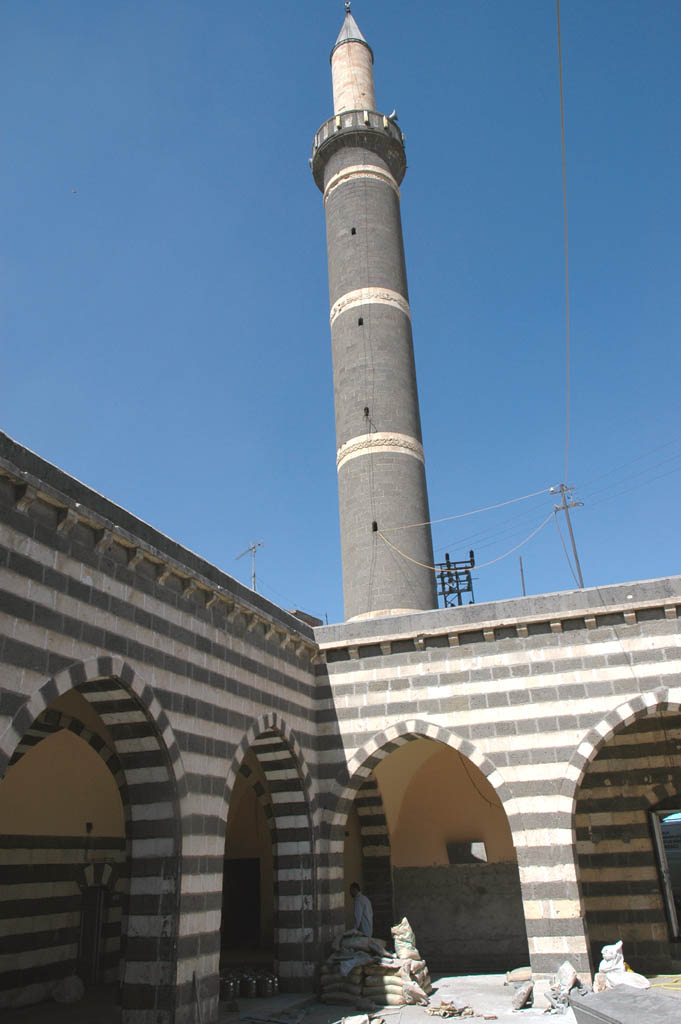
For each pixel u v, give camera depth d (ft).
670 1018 29.60
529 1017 47.16
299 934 56.49
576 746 55.42
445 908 73.15
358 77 126.21
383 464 98.73
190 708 45.83
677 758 62.44
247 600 54.44
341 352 106.93
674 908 61.72
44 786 55.72
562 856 53.42
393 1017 48.91
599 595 57.93
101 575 39.91
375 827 76.18
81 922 59.47
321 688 63.82
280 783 59.47
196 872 43.83
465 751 57.93
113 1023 46.70
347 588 97.09
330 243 114.62
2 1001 50.85
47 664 35.37
